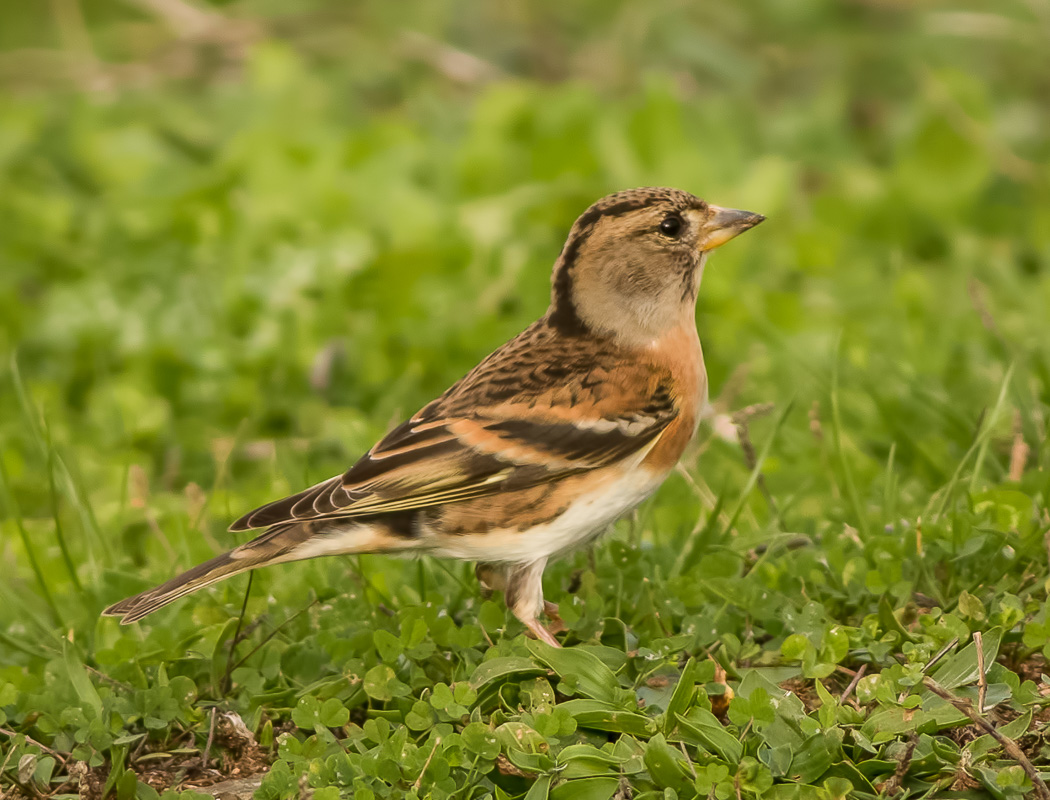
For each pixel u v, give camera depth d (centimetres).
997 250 1532
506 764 725
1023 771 682
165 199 1634
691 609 863
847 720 728
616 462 842
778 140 1814
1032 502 909
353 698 803
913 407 1173
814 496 1089
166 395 1367
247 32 2070
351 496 810
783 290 1459
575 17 2123
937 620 812
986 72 1980
